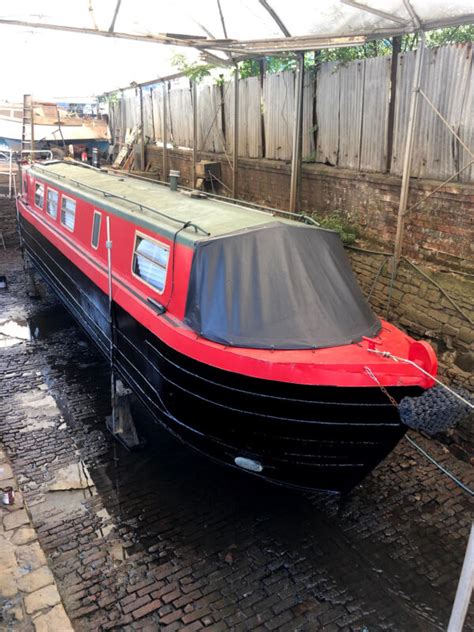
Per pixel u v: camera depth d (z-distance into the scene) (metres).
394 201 7.18
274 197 9.86
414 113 6.43
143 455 6.37
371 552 5.02
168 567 4.81
